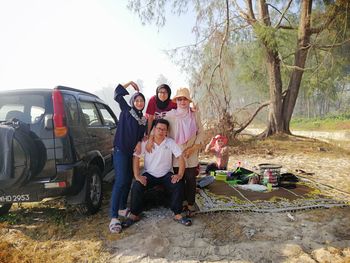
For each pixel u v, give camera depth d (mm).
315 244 3717
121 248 3680
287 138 14312
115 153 4320
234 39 14078
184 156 4340
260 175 5941
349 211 4645
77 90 5277
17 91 4336
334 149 11977
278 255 3467
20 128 3893
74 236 4004
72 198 4438
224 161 6816
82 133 4602
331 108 51438
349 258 3422
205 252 3537
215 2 13773
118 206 4176
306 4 14188
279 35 15008
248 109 15773
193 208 4453
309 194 5340
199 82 14055
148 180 4422
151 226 4168
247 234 3910
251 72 17156
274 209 4617
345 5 12500
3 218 4586
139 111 4285
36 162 3941
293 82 15297
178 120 4363
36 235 4055
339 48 14789
